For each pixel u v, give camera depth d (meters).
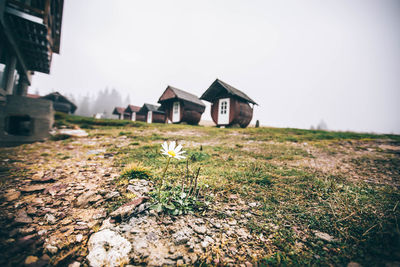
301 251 1.34
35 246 1.27
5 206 1.77
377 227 1.50
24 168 2.99
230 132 9.87
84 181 2.55
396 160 4.03
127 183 2.47
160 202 1.82
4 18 6.15
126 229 1.51
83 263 1.20
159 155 4.14
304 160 4.14
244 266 1.22
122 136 7.43
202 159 4.00
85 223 1.61
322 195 2.22
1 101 5.05
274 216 1.81
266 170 3.28
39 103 5.65
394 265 1.10
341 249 1.33
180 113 17.16
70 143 5.71
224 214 1.85
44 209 1.77
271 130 10.93
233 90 13.51
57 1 9.11
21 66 10.14
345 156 4.55
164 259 1.24
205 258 1.28
